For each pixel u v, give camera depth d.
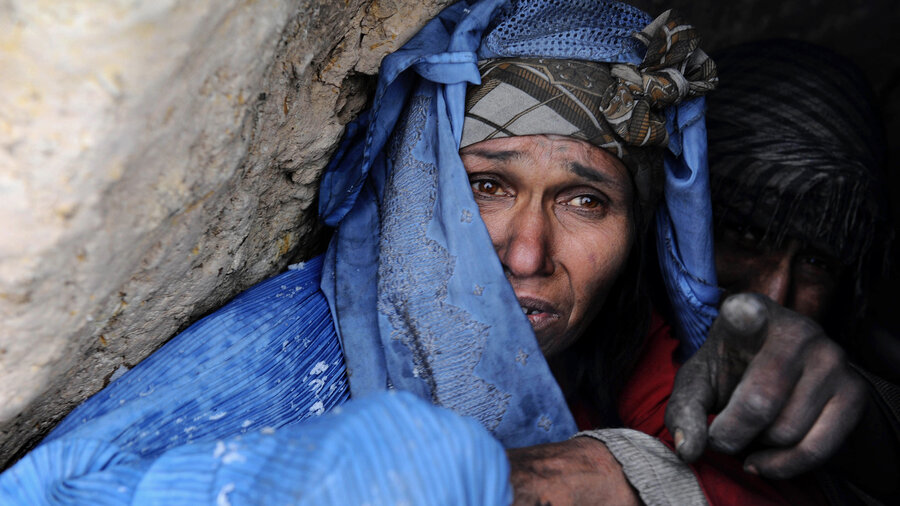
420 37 1.04
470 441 0.54
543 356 1.02
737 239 1.63
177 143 0.66
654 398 1.22
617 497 0.79
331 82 0.98
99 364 0.85
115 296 0.75
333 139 1.03
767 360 0.80
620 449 0.82
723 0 2.44
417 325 1.02
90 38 0.53
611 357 1.26
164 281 0.81
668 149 1.11
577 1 1.04
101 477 0.67
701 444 0.80
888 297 2.12
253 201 0.91
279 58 0.81
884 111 2.52
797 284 1.61
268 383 0.96
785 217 1.57
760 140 1.67
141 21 0.54
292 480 0.52
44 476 0.71
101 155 0.57
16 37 0.52
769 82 1.80
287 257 1.14
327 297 1.08
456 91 1.01
